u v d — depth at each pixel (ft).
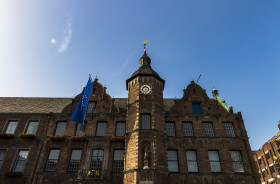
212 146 68.44
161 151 62.64
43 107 84.64
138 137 62.80
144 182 55.21
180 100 79.20
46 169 65.41
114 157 66.44
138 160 58.80
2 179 62.95
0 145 70.08
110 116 74.69
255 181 62.44
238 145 68.90
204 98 80.18
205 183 61.46
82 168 64.03
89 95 74.49
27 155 68.64
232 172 63.62
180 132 71.05
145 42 100.17
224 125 74.18
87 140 69.36
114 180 61.31
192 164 65.67
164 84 83.51
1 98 93.97
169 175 61.82
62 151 67.92
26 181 62.80
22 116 77.15
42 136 71.77
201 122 73.61
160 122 68.80
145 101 71.46
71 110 77.97
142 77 77.87
